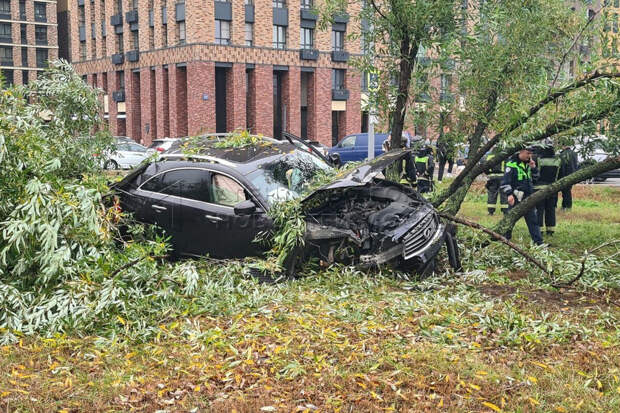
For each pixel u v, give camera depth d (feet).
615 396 16.47
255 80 161.17
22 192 23.31
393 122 35.76
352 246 27.55
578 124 29.81
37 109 33.04
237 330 21.02
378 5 33.53
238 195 28.32
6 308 21.59
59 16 268.00
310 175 30.14
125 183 31.55
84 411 15.87
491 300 24.84
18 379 17.63
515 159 36.19
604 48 28.09
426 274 28.53
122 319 21.22
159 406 16.10
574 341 20.56
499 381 17.26
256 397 16.49
